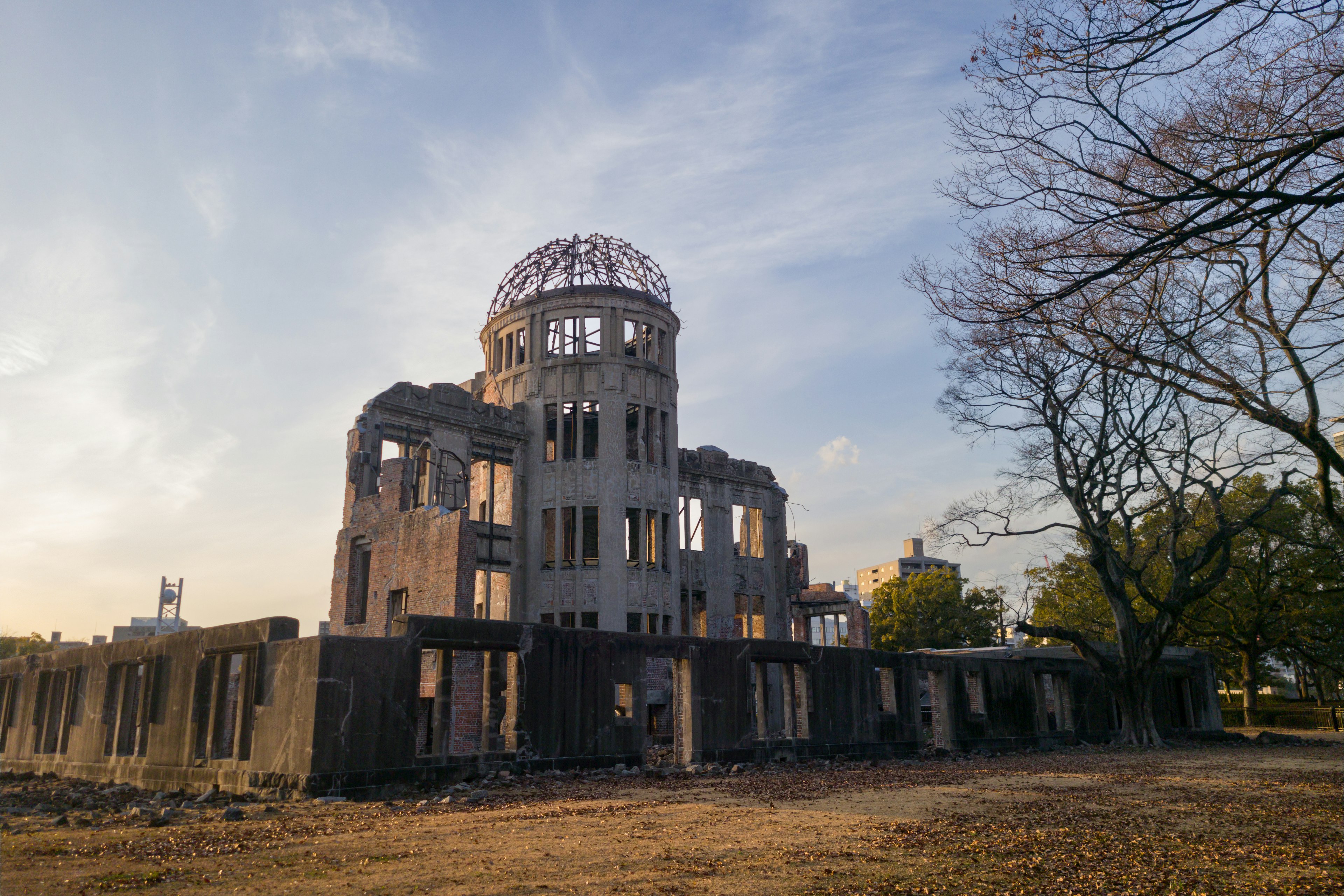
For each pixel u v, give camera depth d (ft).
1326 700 192.34
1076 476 103.09
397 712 51.83
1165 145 32.63
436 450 110.63
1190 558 102.73
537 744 58.85
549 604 115.24
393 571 95.14
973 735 88.28
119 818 41.24
